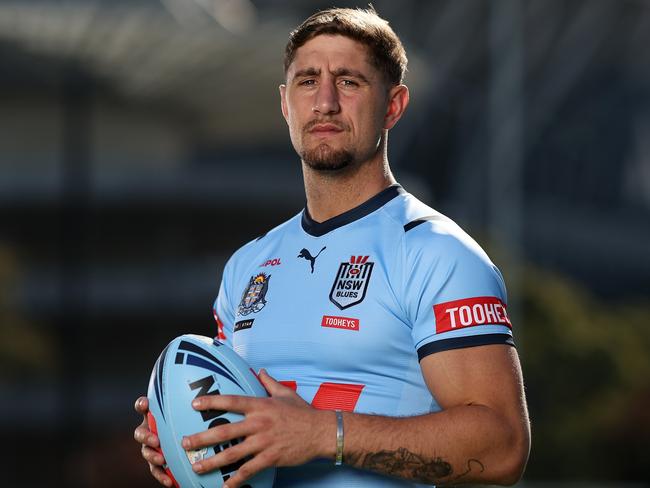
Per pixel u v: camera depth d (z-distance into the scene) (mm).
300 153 11383
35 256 133125
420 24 156750
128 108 74188
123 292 132000
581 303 119188
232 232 138500
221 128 76688
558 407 102375
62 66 63938
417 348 10609
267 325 11258
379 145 11477
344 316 10773
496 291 10664
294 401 10297
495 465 10133
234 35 57406
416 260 10641
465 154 163625
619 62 196000
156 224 135375
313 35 11281
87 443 76688
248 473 9898
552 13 163250
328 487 10602
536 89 175500
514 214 116250
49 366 113125
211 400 10016
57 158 103688
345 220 11250
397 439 10039
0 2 54125
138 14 54375
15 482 111000
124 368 131125
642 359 107688
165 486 10727
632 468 93188
